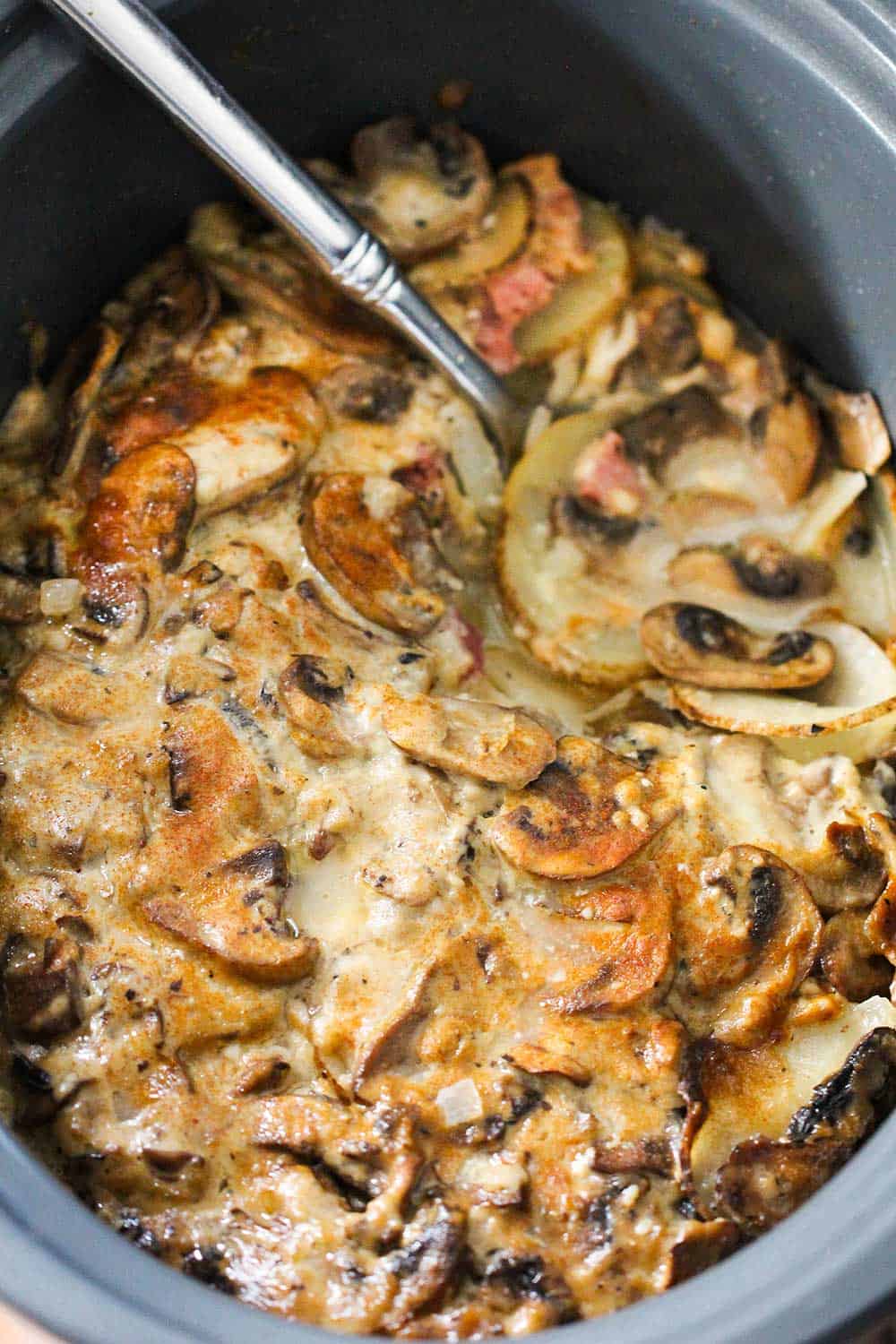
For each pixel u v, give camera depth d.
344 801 0.42
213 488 0.44
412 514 0.46
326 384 0.47
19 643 0.43
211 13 0.45
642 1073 0.40
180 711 0.42
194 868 0.41
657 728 0.45
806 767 0.44
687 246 0.50
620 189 0.50
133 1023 0.40
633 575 0.48
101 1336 0.34
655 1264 0.38
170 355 0.46
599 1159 0.39
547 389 0.49
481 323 0.49
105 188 0.45
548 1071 0.40
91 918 0.40
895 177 0.44
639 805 0.42
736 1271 0.35
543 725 0.44
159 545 0.43
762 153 0.47
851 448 0.48
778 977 0.41
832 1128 0.40
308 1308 0.37
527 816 0.42
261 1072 0.40
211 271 0.47
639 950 0.41
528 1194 0.39
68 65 0.43
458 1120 0.39
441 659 0.45
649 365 0.49
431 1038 0.40
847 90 0.45
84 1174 0.39
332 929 0.41
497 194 0.50
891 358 0.47
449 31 0.47
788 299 0.49
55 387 0.46
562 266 0.49
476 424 0.48
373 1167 0.39
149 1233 0.38
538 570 0.47
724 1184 0.39
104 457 0.45
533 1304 0.38
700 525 0.48
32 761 0.42
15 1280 0.34
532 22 0.47
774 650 0.46
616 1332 0.35
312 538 0.44
